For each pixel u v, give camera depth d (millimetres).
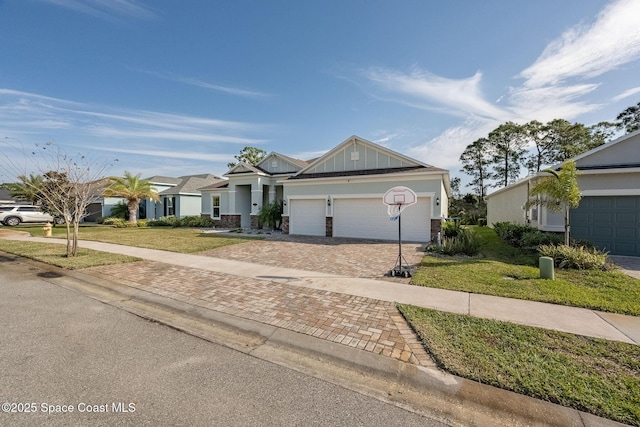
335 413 2379
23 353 3336
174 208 26781
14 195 24297
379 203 14023
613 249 10102
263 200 21469
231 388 2723
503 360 3070
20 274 7238
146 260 8773
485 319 4195
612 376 2770
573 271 7070
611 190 10094
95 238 14375
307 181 15562
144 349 3508
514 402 2463
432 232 12898
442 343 3463
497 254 9797
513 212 16859
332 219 15055
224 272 7285
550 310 4602
